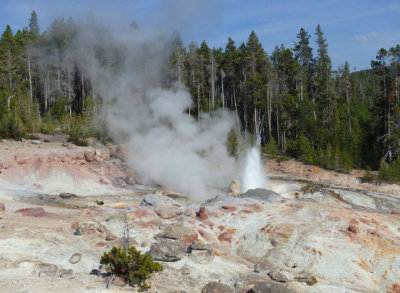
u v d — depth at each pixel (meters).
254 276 15.91
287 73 77.50
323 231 20.19
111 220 21.53
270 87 65.19
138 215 22.72
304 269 17.88
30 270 14.01
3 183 31.73
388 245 18.77
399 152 46.12
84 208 28.14
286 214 23.05
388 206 31.77
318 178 44.38
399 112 48.12
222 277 16.00
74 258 16.05
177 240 19.22
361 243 18.98
